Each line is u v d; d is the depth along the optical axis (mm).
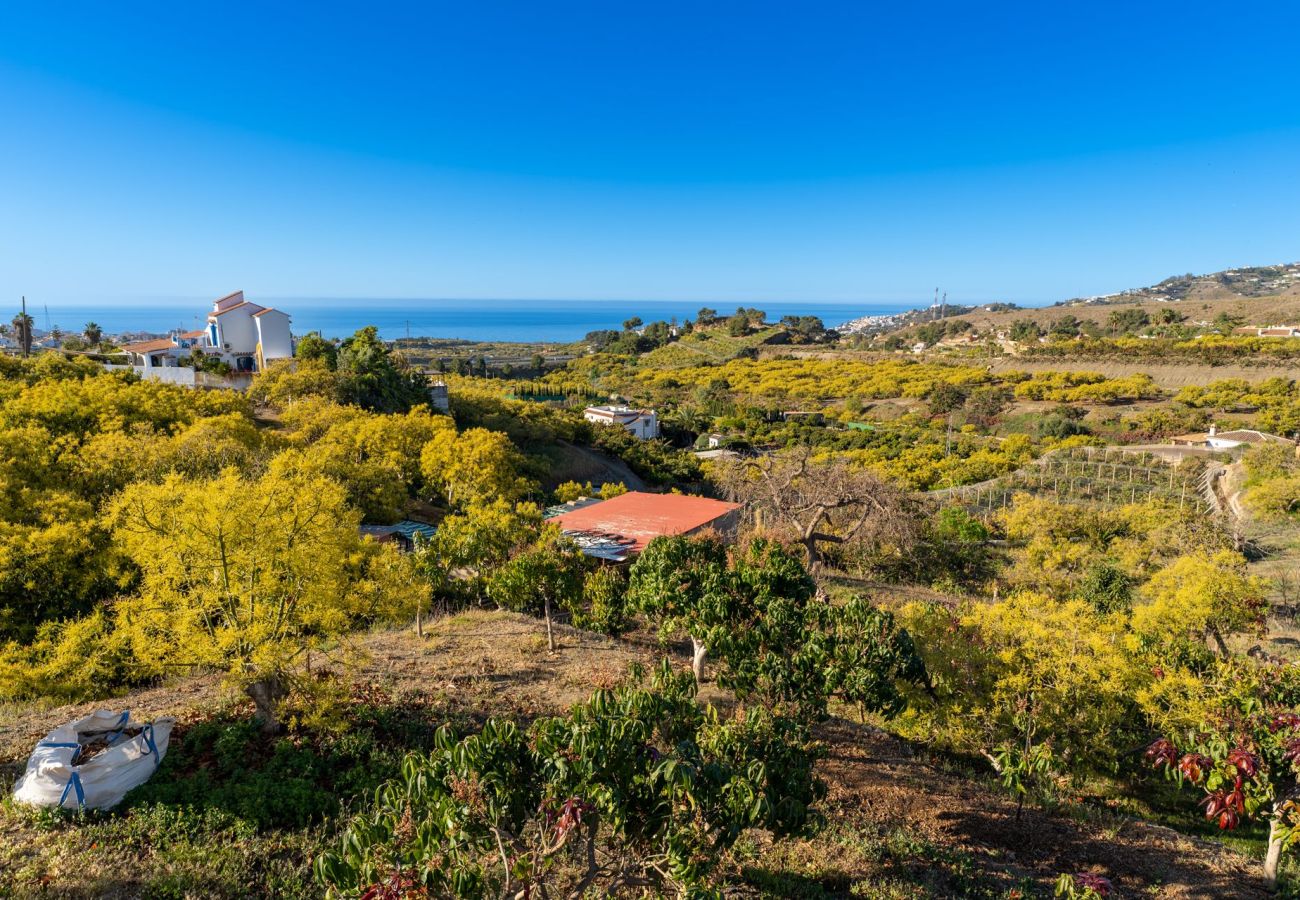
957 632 13406
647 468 59062
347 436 37219
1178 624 15945
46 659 10641
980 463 51188
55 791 7738
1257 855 10586
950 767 12930
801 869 8375
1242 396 69312
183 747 9453
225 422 30625
